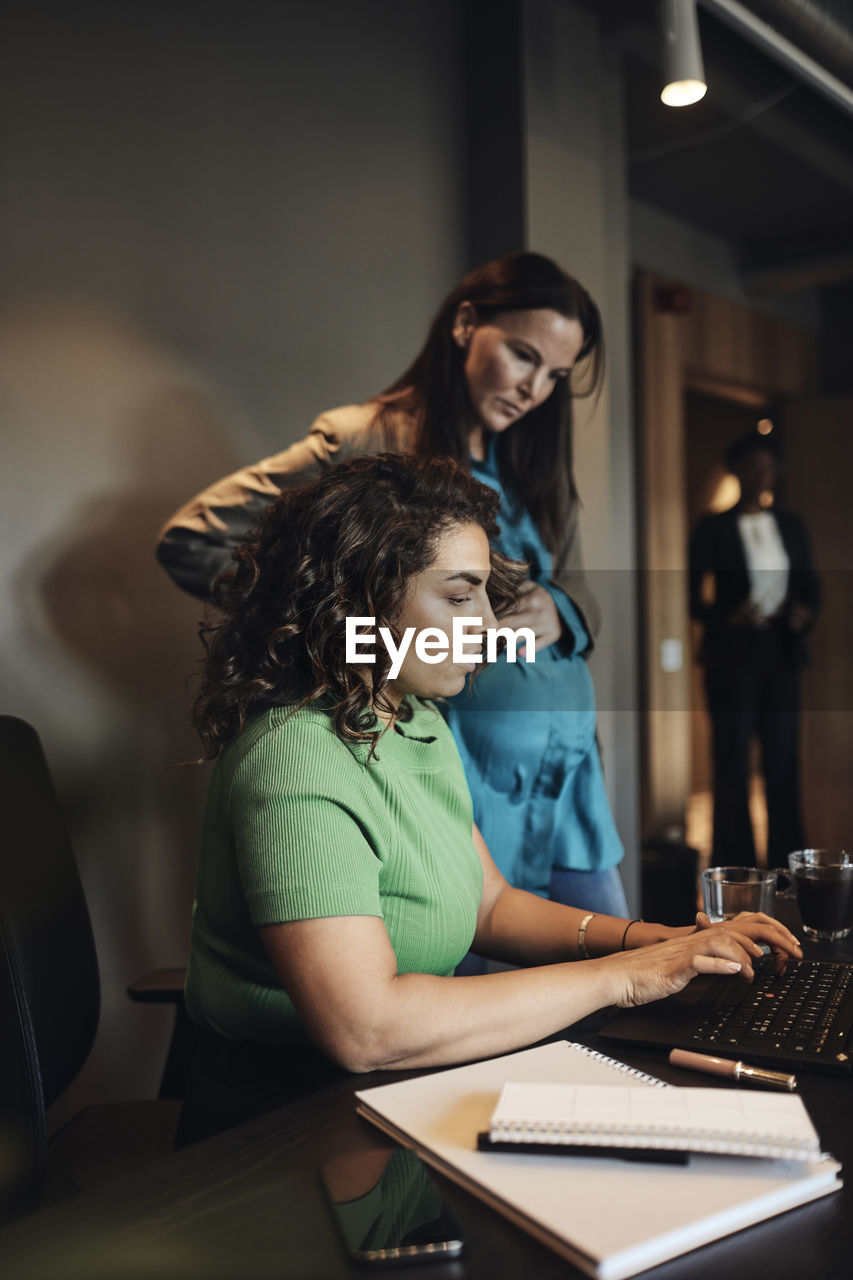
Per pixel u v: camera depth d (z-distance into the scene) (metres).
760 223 4.56
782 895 1.43
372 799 0.99
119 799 2.06
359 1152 0.72
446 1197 0.65
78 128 1.99
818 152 3.79
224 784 1.02
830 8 2.41
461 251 2.71
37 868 1.20
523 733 1.62
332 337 2.43
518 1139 0.68
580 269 2.78
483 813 1.62
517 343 1.83
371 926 0.91
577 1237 0.58
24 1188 0.91
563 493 1.92
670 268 4.45
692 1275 0.57
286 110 2.33
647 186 4.07
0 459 1.89
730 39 3.07
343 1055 0.87
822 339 5.54
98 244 2.02
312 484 1.07
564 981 0.93
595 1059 0.84
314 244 2.39
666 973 0.93
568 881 1.71
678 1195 0.63
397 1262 0.58
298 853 0.91
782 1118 0.68
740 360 4.73
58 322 1.96
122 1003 2.05
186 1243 0.61
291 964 0.89
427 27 2.62
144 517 2.09
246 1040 1.04
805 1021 0.92
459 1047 0.88
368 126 2.49
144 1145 1.23
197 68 2.17
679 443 4.28
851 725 4.86
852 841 4.83
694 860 3.09
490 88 2.66
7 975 0.93
